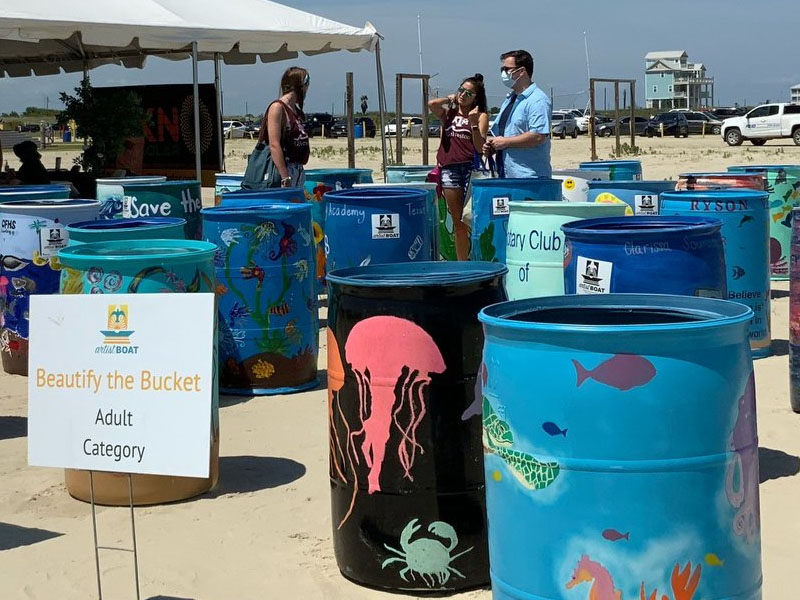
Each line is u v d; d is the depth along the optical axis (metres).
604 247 5.29
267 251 7.55
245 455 6.27
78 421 4.09
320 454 6.25
